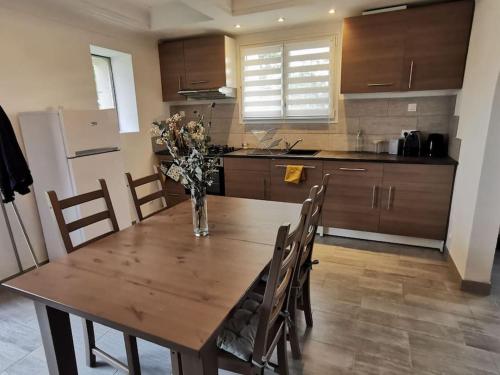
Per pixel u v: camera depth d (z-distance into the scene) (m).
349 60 3.12
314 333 1.93
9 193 2.33
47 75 2.80
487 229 2.19
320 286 2.44
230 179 3.72
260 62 3.81
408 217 3.02
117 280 1.22
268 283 1.06
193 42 3.80
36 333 1.99
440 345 1.80
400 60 2.94
